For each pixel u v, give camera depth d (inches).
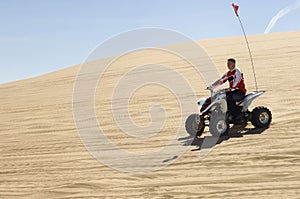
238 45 1230.9
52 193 249.1
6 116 631.8
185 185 234.1
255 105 433.4
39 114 604.4
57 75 1194.0
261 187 216.5
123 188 242.7
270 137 307.4
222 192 216.5
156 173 263.0
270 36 1430.9
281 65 738.8
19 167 319.0
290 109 396.5
